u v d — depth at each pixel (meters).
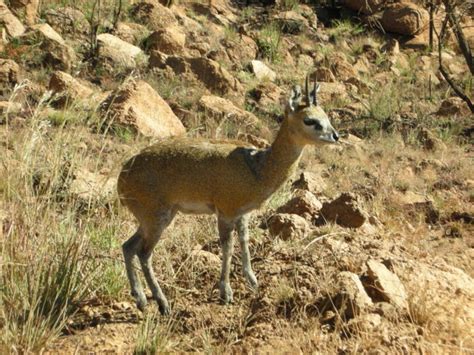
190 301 18.23
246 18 56.81
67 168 21.55
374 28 57.81
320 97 44.44
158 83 41.69
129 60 44.06
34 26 44.56
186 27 52.00
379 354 15.08
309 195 23.83
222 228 17.42
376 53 53.31
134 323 17.30
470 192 29.44
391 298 17.05
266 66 48.25
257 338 16.09
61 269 17.20
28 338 15.72
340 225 22.67
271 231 21.36
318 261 19.22
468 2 55.41
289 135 17.11
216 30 52.88
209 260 19.80
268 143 33.72
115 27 48.19
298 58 51.44
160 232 17.33
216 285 18.91
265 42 51.12
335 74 49.22
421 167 32.59
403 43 56.50
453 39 56.78
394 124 40.22
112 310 17.91
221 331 16.69
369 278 17.66
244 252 17.98
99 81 41.81
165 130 34.69
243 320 17.08
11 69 38.97
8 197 17.69
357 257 19.31
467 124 40.91
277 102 43.47
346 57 52.47
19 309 16.44
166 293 18.61
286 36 54.75
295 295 17.42
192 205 17.47
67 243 17.72
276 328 16.44
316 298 17.28
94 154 27.94
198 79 43.25
